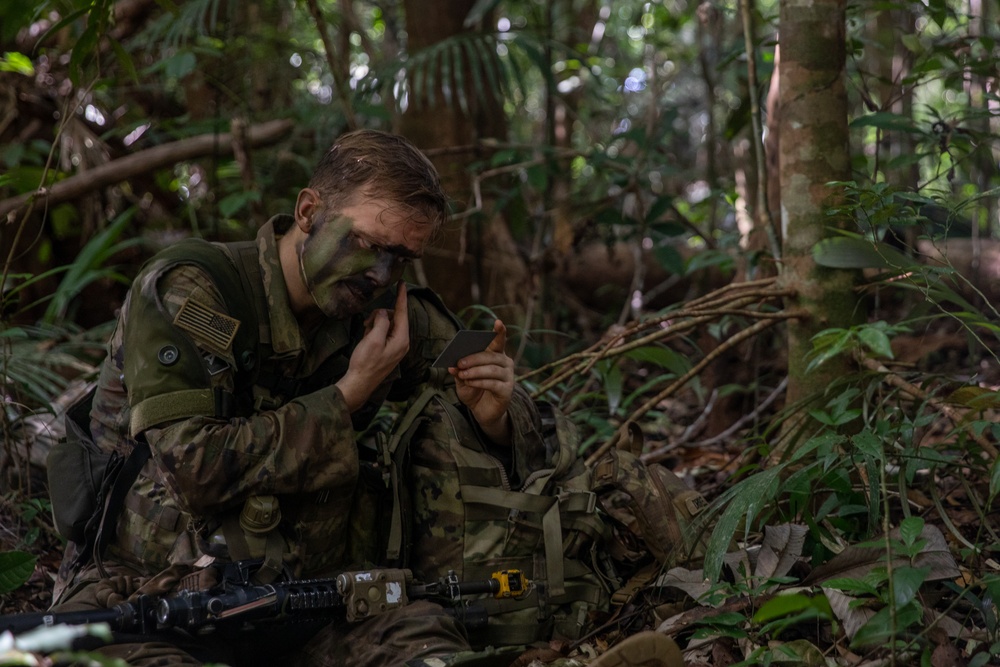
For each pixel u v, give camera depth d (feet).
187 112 17.28
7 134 15.28
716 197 13.82
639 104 22.29
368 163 6.83
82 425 7.40
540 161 13.42
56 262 15.35
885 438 7.48
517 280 14.70
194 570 6.77
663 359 9.84
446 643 6.43
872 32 16.31
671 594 7.90
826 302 9.05
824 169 9.12
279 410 6.82
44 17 13.39
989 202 14.23
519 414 7.83
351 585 6.65
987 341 13.57
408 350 7.89
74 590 6.91
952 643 6.73
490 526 7.53
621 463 8.21
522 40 13.99
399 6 20.34
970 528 8.43
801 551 7.63
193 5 13.73
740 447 11.12
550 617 7.52
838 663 6.54
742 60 12.92
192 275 6.91
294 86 19.69
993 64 10.82
